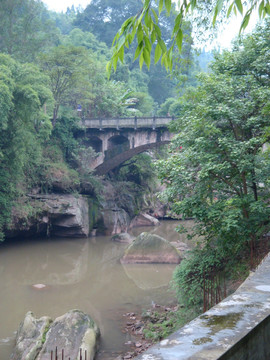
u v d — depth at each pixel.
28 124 25.92
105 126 34.22
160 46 2.77
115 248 26.08
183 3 2.78
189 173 11.65
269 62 12.97
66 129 33.41
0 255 23.06
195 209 11.30
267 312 1.66
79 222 28.30
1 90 21.59
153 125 32.81
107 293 15.64
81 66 33.00
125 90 53.72
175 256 21.09
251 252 10.55
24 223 25.48
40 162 29.52
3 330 11.41
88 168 33.69
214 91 12.38
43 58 31.89
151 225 37.47
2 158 24.28
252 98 12.18
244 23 3.27
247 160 10.73
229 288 10.51
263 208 10.55
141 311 13.13
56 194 29.61
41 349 9.19
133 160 41.50
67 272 19.50
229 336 1.39
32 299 14.83
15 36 33.03
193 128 11.93
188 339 1.36
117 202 36.19
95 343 9.58
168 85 76.56
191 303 11.38
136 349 9.80
